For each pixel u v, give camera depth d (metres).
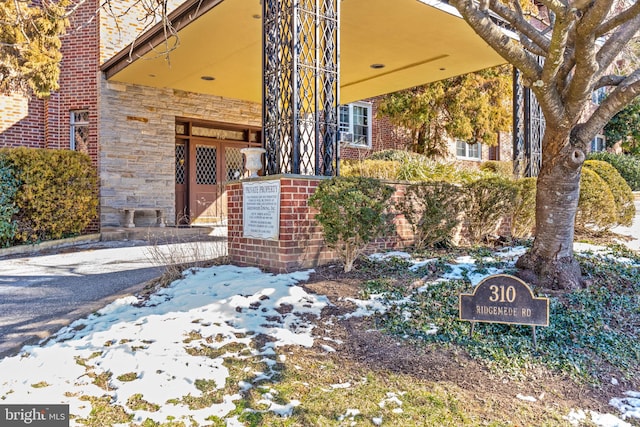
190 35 7.82
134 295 5.06
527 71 4.51
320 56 6.06
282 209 5.36
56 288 5.69
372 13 7.26
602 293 4.72
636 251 7.11
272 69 5.98
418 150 14.74
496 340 3.86
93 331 4.00
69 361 3.42
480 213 7.23
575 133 4.83
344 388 3.13
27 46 7.65
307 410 2.85
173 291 4.93
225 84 10.83
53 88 8.24
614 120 20.38
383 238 6.41
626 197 8.82
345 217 5.05
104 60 10.34
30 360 3.45
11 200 8.41
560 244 4.89
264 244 5.64
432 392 3.12
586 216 8.28
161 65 9.30
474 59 9.72
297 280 5.04
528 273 4.96
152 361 3.35
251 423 2.73
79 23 10.53
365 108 15.14
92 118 10.48
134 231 9.82
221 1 6.58
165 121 11.13
